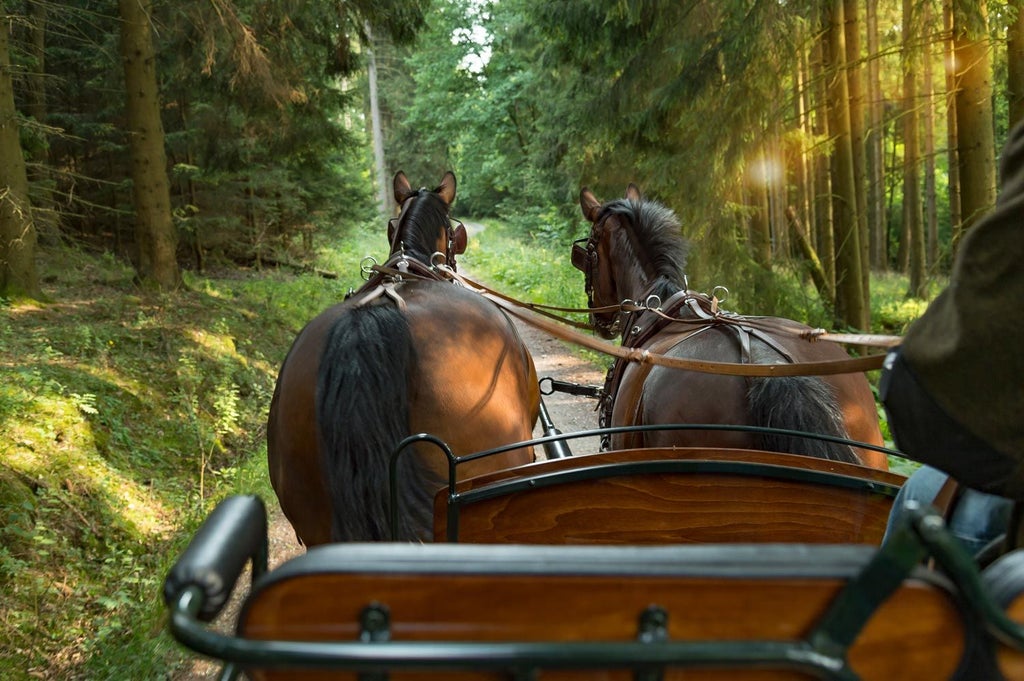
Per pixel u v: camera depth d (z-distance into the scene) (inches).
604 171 621.9
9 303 373.7
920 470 88.5
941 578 57.1
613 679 57.9
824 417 121.0
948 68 400.2
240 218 803.4
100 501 225.3
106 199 716.0
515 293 824.9
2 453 216.5
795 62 393.1
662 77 468.8
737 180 410.6
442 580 56.0
